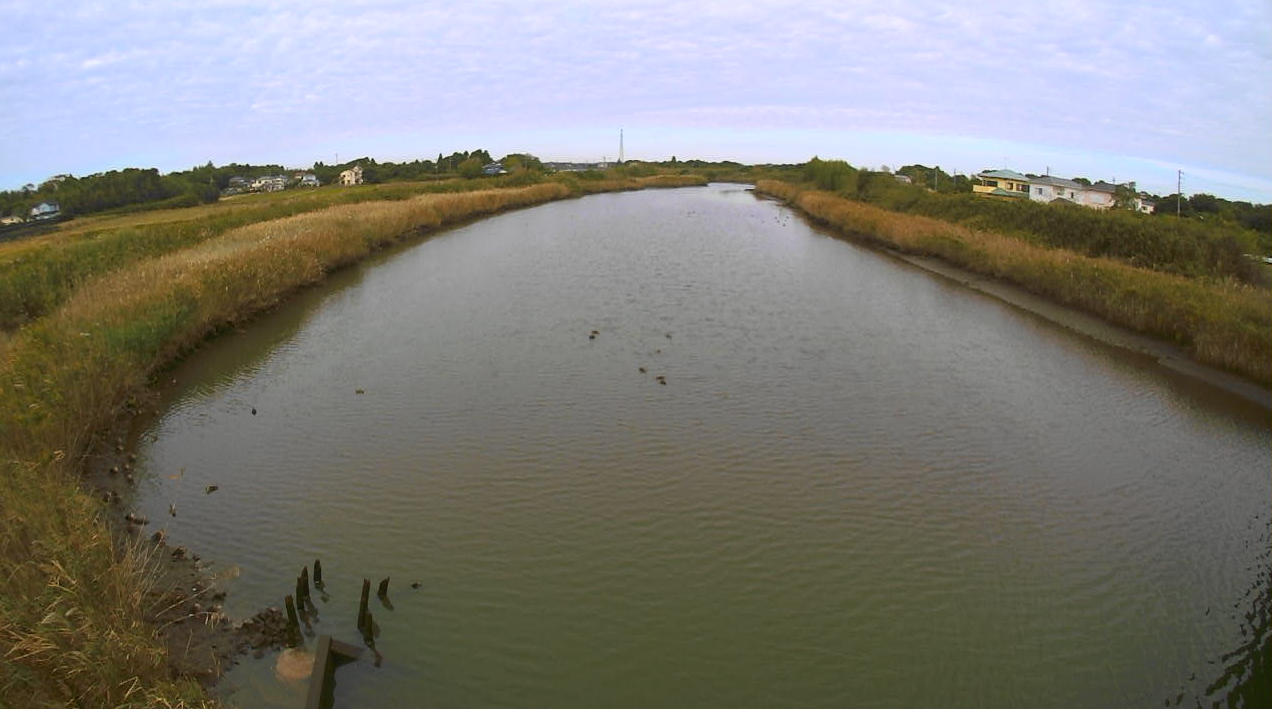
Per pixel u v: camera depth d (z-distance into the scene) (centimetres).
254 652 600
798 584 720
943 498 893
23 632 502
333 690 567
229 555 739
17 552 601
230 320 1566
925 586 723
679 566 743
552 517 827
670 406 1155
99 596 570
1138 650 642
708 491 891
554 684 586
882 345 1536
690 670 606
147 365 1225
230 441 1012
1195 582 741
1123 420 1159
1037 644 647
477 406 1146
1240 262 2050
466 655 611
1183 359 1473
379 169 8188
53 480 731
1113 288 1792
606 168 9831
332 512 829
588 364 1356
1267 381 1326
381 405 1149
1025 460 1004
